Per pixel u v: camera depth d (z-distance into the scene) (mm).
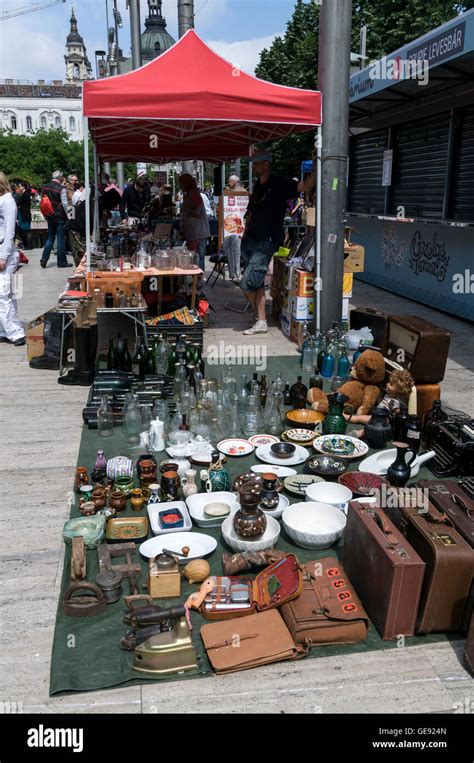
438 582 2527
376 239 11273
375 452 4250
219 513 3314
